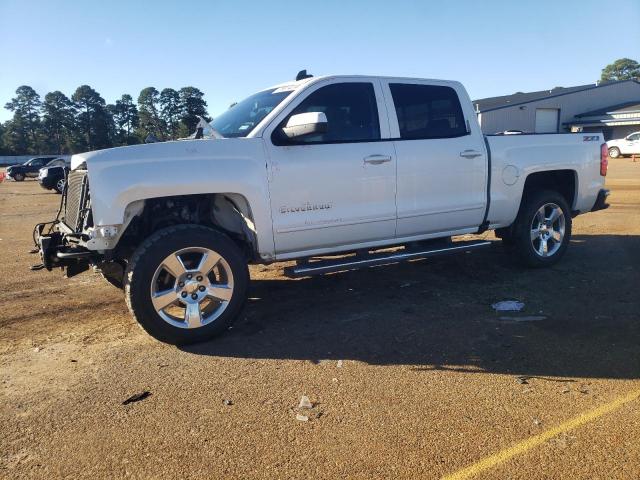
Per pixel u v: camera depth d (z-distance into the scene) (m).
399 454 2.87
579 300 5.39
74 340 4.68
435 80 5.75
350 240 5.21
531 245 6.50
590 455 2.82
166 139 6.75
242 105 5.65
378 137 5.27
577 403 3.37
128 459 2.90
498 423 3.15
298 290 6.04
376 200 5.23
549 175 6.72
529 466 2.74
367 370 3.92
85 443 3.06
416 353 4.20
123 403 3.51
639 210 11.50
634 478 2.63
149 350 4.41
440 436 3.03
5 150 102.62
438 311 5.18
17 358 4.30
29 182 37.72
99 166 4.16
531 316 4.97
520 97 51.03
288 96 4.99
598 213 11.26
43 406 3.50
